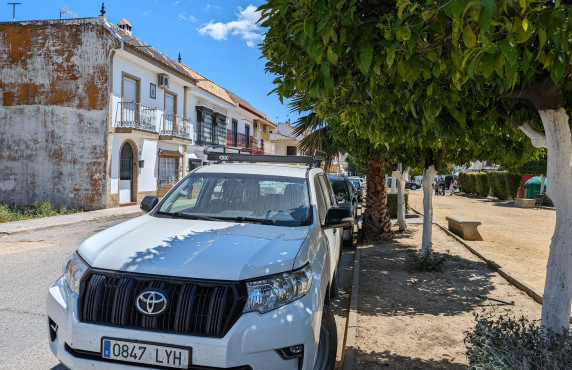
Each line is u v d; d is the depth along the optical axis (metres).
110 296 2.50
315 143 10.75
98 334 2.42
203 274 2.47
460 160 7.73
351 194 11.62
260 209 3.75
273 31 2.64
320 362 3.11
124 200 18.62
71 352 2.51
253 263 2.58
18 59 17.50
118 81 17.55
